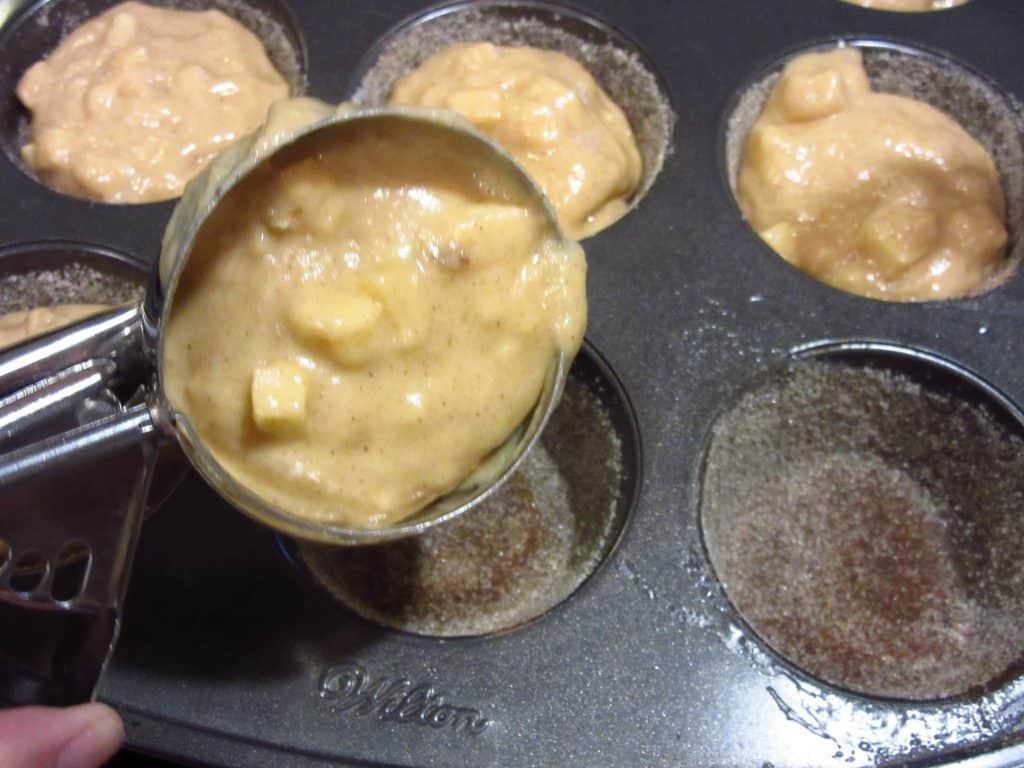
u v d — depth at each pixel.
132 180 0.23
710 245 0.21
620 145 0.23
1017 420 0.19
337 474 0.14
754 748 0.16
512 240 0.14
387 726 0.16
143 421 0.12
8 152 0.23
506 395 0.14
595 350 0.20
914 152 0.23
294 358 0.14
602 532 0.19
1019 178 0.23
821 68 0.23
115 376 0.13
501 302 0.14
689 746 0.16
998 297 0.20
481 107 0.22
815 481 0.22
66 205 0.22
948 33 0.24
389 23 0.24
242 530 0.18
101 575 0.13
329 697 0.16
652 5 0.24
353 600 0.19
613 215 0.23
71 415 0.12
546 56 0.24
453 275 0.14
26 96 0.24
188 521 0.18
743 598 0.20
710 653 0.17
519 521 0.21
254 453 0.14
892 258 0.22
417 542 0.20
